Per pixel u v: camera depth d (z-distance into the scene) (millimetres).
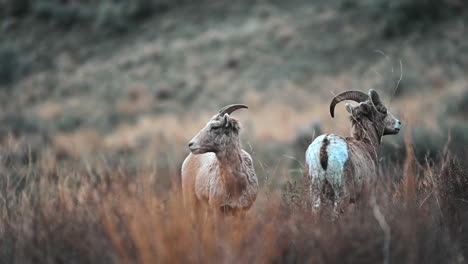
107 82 161875
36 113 143500
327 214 29375
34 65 178125
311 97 133250
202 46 170750
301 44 158500
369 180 32812
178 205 25766
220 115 33906
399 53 143125
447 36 145875
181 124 121125
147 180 31750
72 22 197125
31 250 24984
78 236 25344
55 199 31578
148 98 147875
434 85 124062
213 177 33938
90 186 33000
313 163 31797
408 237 24484
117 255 23641
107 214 25656
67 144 90000
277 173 46281
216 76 154375
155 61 167750
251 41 166625
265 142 90188
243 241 24250
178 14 193625
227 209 33281
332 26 162875
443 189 31203
